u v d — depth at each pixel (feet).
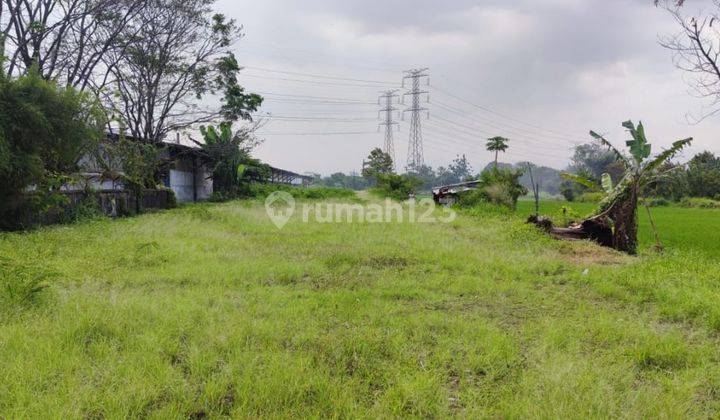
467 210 62.64
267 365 9.17
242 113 84.38
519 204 106.22
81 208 38.63
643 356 10.34
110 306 12.71
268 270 19.10
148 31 61.72
